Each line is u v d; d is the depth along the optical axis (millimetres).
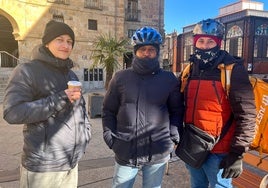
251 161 3225
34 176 1956
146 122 2301
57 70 2039
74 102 2023
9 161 4555
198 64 2289
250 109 2049
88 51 22594
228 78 2102
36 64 1964
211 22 2232
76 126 2080
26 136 1970
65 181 2121
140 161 2326
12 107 1799
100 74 23109
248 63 11531
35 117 1818
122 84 2365
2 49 22828
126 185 2398
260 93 2637
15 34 19641
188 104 2326
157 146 2318
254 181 3109
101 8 23109
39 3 20234
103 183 3785
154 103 2305
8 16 19125
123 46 9648
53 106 1843
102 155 4980
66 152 2020
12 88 1854
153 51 2334
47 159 1950
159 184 2430
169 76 2402
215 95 2168
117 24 24062
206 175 2430
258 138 2662
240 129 2059
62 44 2018
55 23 2020
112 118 2523
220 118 2191
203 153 2217
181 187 3658
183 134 2393
